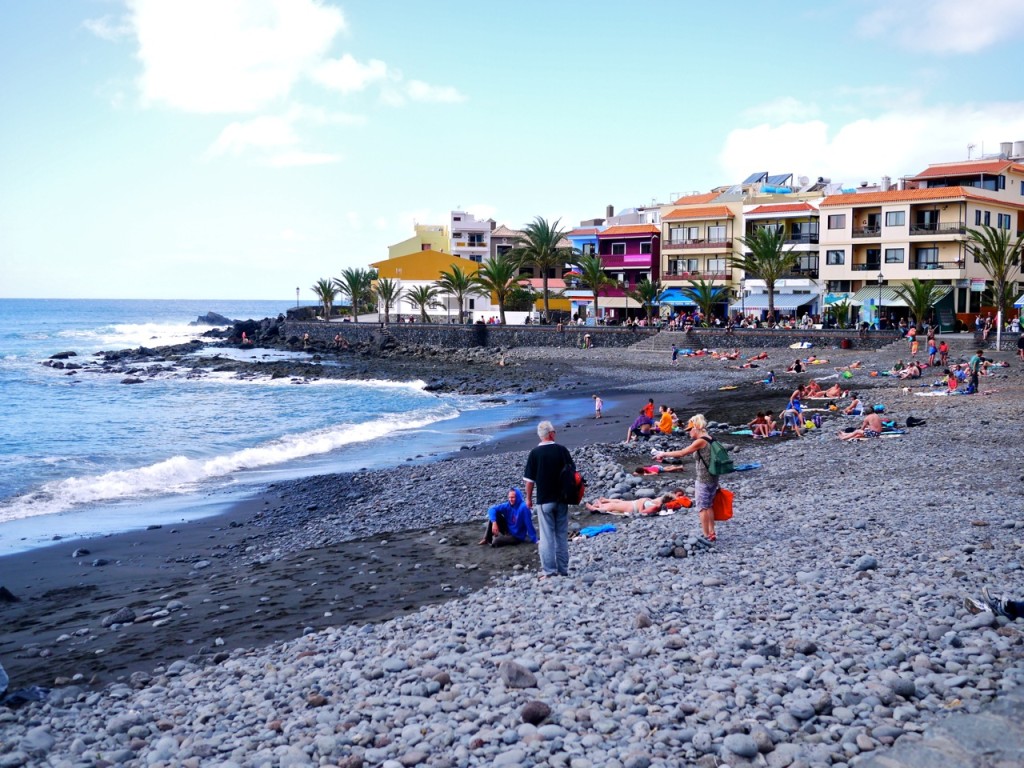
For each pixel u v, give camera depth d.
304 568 15.13
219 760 6.57
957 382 37.62
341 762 6.09
